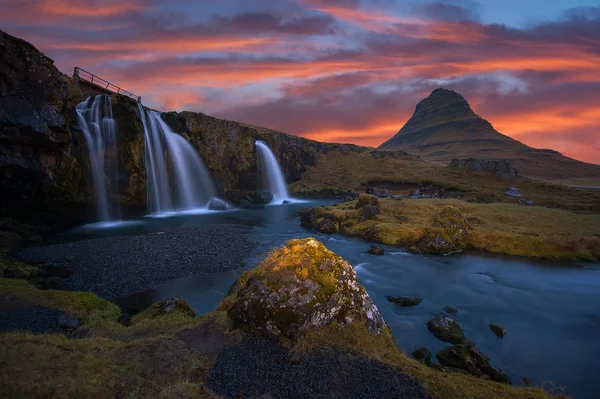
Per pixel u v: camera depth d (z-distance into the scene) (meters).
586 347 12.13
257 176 64.56
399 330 12.80
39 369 6.46
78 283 16.11
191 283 16.95
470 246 26.19
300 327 8.68
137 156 39.38
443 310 15.07
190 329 9.33
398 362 8.46
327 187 74.31
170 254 21.52
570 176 164.75
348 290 9.84
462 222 27.58
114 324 10.74
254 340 8.74
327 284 9.40
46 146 29.08
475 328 13.55
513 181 70.19
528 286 18.61
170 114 51.66
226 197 54.88
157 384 6.74
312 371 7.62
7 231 24.42
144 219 37.56
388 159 102.06
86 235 27.44
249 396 6.67
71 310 11.52
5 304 11.41
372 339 9.25
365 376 7.59
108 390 6.26
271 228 34.38
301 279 9.22
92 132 34.94
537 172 169.38
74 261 19.30
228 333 9.07
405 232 27.73
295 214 44.97
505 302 16.36
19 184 27.80
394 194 64.69
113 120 37.56
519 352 11.70
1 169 26.12
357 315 9.67
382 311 14.75
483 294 17.33
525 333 13.21
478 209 38.12
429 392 7.23
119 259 20.02
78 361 7.06
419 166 92.06
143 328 9.97
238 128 62.44
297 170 82.94
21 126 26.52
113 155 37.22
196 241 25.39
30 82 27.47
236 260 21.03
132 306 14.02
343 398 6.78
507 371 10.47
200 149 53.25
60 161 30.64
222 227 32.28
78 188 33.03
